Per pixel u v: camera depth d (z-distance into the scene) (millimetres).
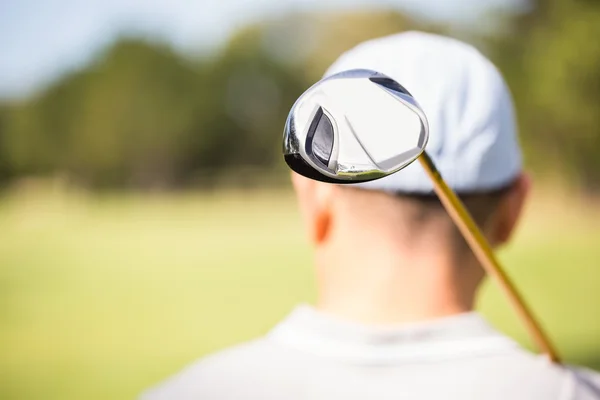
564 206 37375
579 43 35844
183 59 73312
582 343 9555
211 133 72375
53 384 8336
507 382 1174
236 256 22547
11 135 73250
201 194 65750
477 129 1205
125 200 60750
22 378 8648
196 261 21609
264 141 72875
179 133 71688
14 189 69500
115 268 20406
